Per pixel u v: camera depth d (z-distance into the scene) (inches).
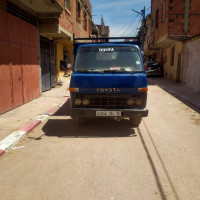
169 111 330.0
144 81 214.4
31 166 156.3
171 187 129.1
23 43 350.3
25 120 264.1
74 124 259.3
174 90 540.4
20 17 348.5
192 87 584.7
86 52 239.8
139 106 216.4
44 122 267.0
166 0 670.5
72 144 197.3
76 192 124.3
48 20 423.2
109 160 164.6
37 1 340.8
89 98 216.1
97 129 241.0
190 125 257.6
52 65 578.9
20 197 121.1
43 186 131.0
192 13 652.7
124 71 221.9
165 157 170.1
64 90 538.6
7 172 148.5
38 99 406.9
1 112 290.0
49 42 549.0
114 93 213.9
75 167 153.9
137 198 118.7
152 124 261.1
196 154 176.2
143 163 159.6
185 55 658.2
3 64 288.8
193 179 138.2
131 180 136.5
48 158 168.9
